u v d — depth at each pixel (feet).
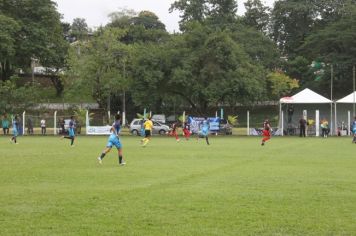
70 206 37.76
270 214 35.24
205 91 197.06
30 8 234.38
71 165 69.00
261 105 303.68
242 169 64.28
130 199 40.83
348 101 181.57
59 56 253.85
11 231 30.25
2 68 256.32
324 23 323.37
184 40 212.43
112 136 70.28
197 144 123.54
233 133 196.85
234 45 208.23
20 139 148.15
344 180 53.31
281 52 333.21
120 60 223.92
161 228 31.09
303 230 30.86
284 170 63.21
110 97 249.55
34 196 42.24
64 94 254.27
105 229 30.76
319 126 189.16
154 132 190.29
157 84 209.77
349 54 278.87
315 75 292.81
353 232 30.40
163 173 59.62
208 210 36.50
